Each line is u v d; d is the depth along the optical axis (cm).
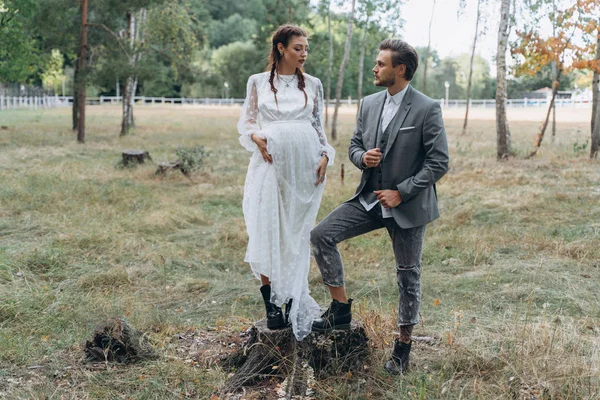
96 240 738
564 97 6234
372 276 636
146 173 1295
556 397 351
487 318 496
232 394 370
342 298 389
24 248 699
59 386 374
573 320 477
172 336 464
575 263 653
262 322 403
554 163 1428
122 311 519
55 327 478
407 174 370
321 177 387
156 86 6462
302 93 380
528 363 383
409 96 371
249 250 384
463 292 573
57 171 1262
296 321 375
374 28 2330
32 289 563
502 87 1521
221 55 6881
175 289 595
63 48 2338
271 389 373
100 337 417
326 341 384
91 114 4009
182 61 2462
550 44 1477
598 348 409
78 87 1948
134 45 2044
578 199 978
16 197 982
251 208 381
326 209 943
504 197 998
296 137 374
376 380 379
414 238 376
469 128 2964
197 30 2897
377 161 363
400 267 380
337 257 384
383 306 532
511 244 735
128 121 2409
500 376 382
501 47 1506
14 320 489
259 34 2436
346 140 2267
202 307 550
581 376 362
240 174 1359
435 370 399
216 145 2077
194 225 880
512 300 550
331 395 357
